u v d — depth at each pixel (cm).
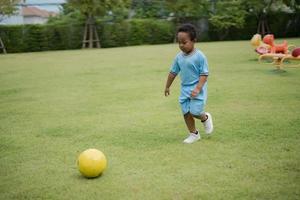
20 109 751
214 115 637
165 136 539
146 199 355
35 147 516
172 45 2591
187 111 500
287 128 550
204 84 491
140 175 407
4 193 382
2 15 2630
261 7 2986
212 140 511
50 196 371
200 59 487
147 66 1355
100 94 870
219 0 3045
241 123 584
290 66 1186
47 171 432
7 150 509
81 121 640
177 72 514
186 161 440
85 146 511
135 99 796
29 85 1047
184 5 2912
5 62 1756
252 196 351
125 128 586
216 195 356
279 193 355
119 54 1948
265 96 770
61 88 976
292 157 440
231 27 3072
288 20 3117
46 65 1546
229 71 1141
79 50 2486
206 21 3050
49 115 693
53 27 2661
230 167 418
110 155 471
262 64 1276
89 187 385
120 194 367
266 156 446
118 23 2784
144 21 2833
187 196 356
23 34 2617
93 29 2736
